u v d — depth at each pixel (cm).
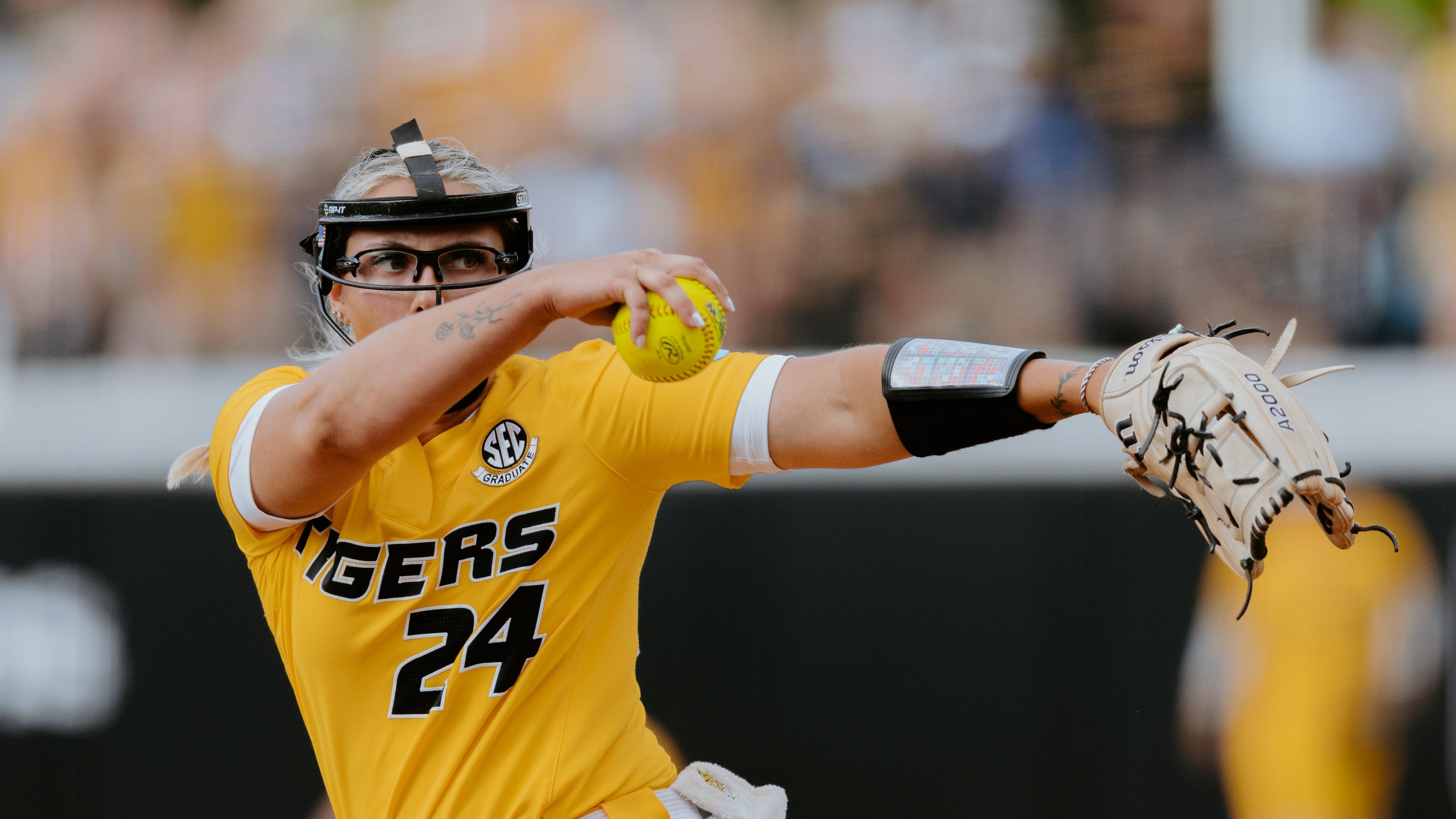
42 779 1452
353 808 576
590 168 2098
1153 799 1480
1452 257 2009
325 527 566
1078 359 2020
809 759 1478
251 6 2069
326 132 2069
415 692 557
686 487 1492
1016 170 2050
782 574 1491
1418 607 1498
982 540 1495
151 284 1981
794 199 2075
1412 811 1472
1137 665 1487
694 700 1483
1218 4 2039
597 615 579
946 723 1482
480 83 2102
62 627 1473
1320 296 2005
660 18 2094
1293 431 429
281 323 2020
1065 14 2053
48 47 2025
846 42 2072
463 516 556
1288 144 2033
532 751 562
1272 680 1484
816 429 531
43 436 1595
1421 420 1630
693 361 488
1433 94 2030
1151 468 460
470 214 589
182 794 1450
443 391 481
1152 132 2047
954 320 2045
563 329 1886
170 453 1565
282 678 1469
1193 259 2025
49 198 1978
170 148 2020
